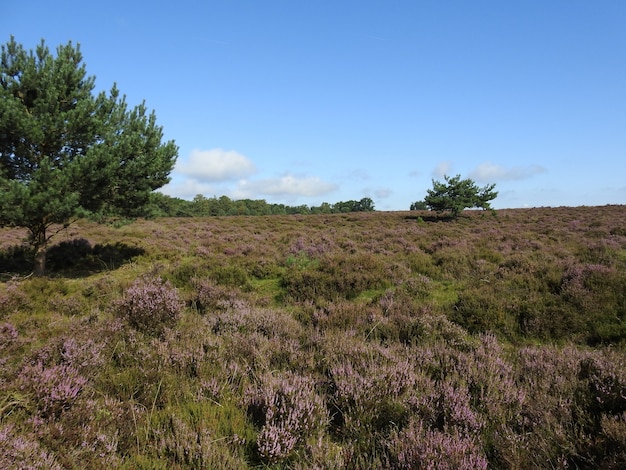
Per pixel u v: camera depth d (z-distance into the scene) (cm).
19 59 1077
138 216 1300
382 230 2272
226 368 437
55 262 1252
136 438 306
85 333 509
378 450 295
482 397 359
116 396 376
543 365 435
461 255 1230
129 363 446
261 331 583
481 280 922
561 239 1697
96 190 1107
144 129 1259
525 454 277
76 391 347
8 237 1727
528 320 646
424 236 1912
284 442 292
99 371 417
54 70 1103
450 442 283
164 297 598
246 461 290
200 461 273
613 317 625
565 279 820
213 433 306
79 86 1189
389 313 707
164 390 379
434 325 606
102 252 1399
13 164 1072
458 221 2958
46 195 967
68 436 292
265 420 332
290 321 631
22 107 1020
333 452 289
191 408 349
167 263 1295
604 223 2266
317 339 519
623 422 290
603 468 252
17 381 346
